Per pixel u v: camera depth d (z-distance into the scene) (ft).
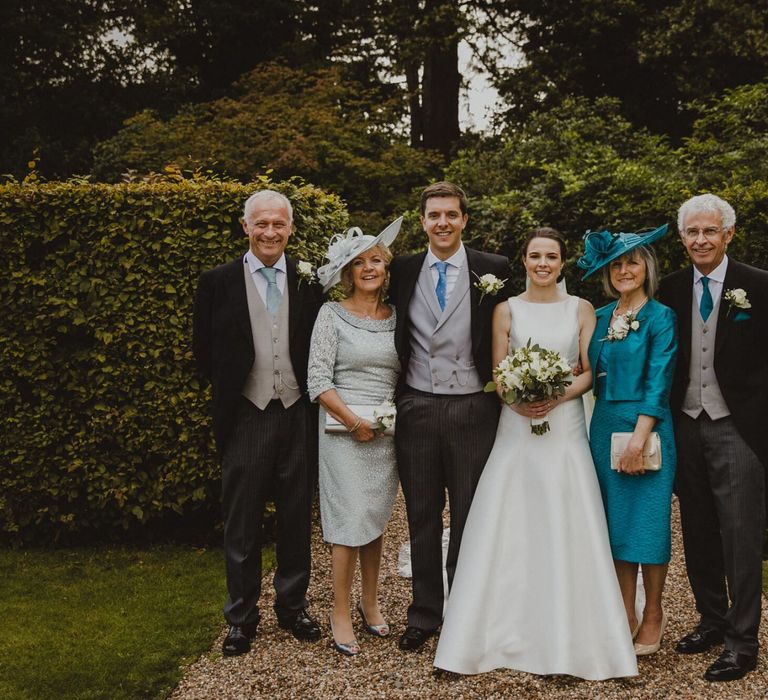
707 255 10.60
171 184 16.19
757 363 10.59
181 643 11.83
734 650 10.39
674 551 15.58
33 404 16.37
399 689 10.20
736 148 27.35
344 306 11.62
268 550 16.20
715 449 10.66
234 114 39.83
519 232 25.52
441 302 11.33
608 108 35.60
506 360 10.68
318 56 53.42
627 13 44.16
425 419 11.25
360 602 12.50
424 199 11.45
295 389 11.62
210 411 16.21
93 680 10.71
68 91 52.34
